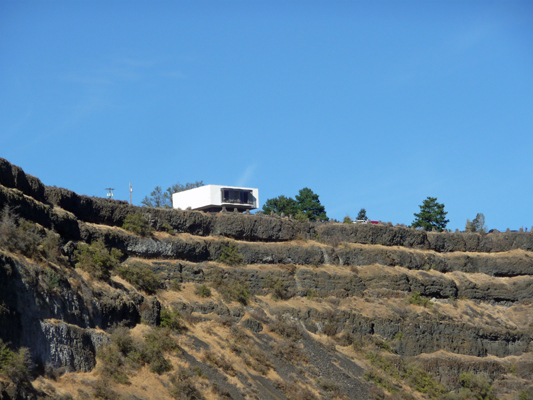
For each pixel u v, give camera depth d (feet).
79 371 152.15
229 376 183.62
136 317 186.91
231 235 252.62
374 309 254.88
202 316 208.85
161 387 164.55
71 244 182.80
